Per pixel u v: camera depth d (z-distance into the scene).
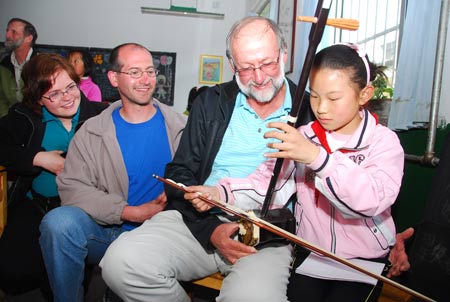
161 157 1.57
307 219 1.17
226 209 0.98
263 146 1.26
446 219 1.16
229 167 1.28
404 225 1.70
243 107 1.29
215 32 5.03
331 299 1.02
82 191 1.44
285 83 1.31
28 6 4.81
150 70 1.50
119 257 1.10
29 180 1.66
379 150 1.03
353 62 0.94
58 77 1.58
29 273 1.49
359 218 1.04
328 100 0.95
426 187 1.53
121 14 4.91
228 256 1.10
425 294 1.19
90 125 1.52
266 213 1.09
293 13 3.12
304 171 1.18
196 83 5.05
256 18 1.19
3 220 1.63
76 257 1.33
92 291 1.79
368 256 1.09
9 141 1.66
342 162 0.92
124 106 1.56
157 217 1.33
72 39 4.87
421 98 1.54
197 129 1.31
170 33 4.98
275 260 1.13
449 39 1.46
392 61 2.06
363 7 2.45
